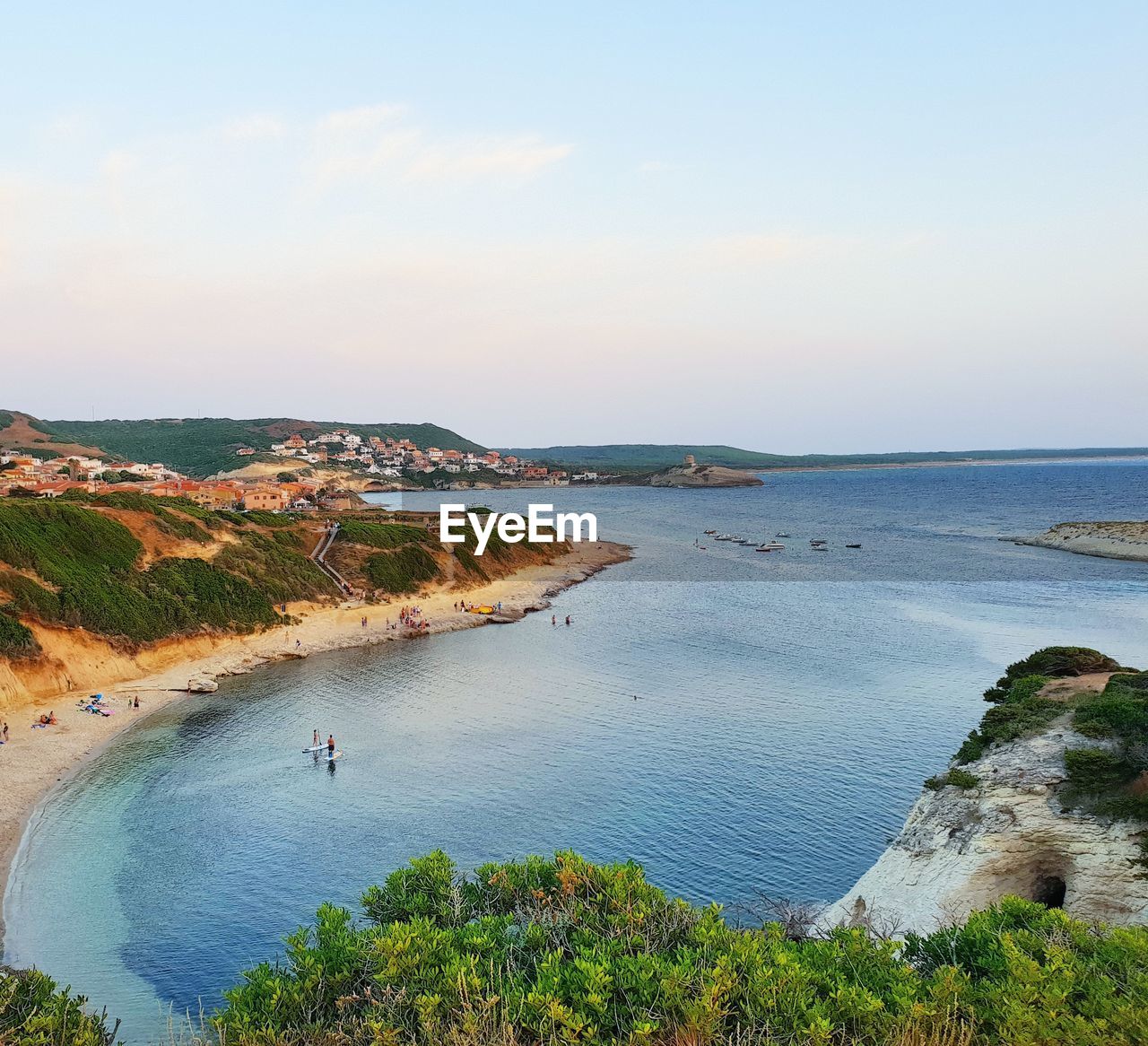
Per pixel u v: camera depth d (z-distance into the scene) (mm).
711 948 15852
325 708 58469
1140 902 22875
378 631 84750
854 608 96500
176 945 29422
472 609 97000
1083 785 25875
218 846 36906
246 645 75375
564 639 83375
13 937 29562
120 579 71438
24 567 62344
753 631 84312
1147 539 136125
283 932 30281
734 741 49688
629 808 40219
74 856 35688
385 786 43656
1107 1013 12805
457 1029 13281
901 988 14031
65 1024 15469
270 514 113250
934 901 25812
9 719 51281
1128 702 28625
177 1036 24125
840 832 37250
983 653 71938
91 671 60562
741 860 34812
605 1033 13797
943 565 133625
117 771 45562
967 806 28203
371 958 15820
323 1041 13945
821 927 27938
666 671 68062
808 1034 12859
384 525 121062
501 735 51969
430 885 19672
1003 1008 13250
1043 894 25875
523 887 19516
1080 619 86625
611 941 16125
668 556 156750
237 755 48281
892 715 54250
